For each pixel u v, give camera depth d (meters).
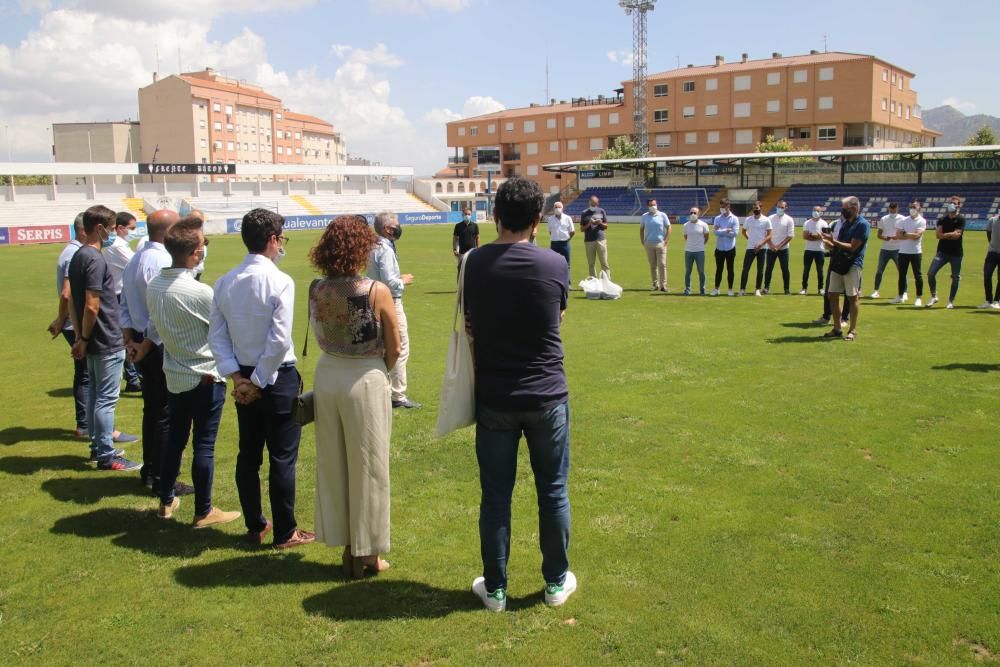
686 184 64.62
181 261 4.82
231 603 3.95
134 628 3.71
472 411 3.79
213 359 4.89
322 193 69.44
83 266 5.86
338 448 4.13
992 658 3.33
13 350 11.67
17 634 3.66
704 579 4.05
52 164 53.59
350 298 3.98
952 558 4.24
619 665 3.33
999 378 8.33
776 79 74.06
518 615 3.77
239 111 94.38
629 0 77.94
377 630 3.66
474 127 96.00
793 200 55.06
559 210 15.91
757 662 3.33
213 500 5.47
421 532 4.77
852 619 3.64
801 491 5.24
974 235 37.44
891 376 8.50
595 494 5.25
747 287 17.52
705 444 6.27
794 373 8.74
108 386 6.14
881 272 15.12
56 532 4.89
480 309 3.63
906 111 78.50
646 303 15.08
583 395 7.90
